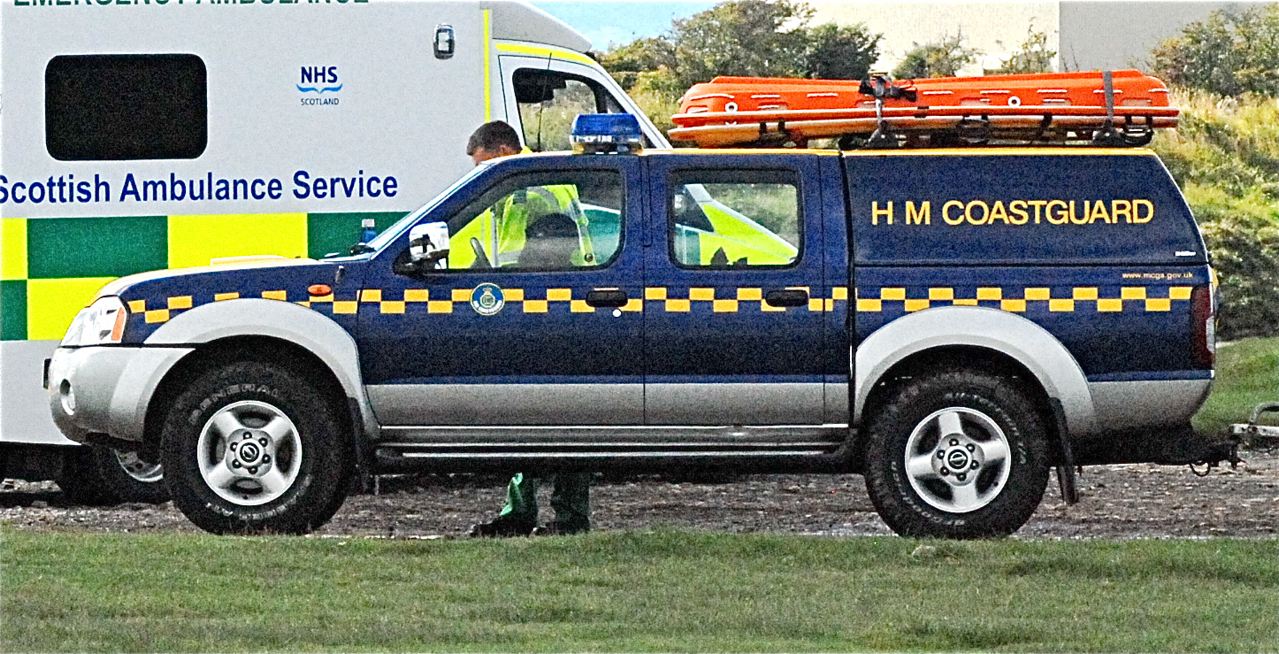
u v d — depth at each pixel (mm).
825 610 27984
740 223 34406
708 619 27297
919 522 34188
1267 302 72438
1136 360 34031
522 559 31875
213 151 41688
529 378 34219
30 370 41531
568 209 34625
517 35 46375
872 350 33938
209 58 41688
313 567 31125
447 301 34250
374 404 34312
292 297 34438
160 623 27078
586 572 30875
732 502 42938
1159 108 35000
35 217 41469
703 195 34531
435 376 34281
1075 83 35062
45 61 41531
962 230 34156
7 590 29219
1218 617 27750
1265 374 64438
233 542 33031
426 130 42000
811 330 34062
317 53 41812
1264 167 75688
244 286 34562
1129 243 34188
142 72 41594
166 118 41656
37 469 42594
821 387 34062
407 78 41969
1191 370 34094
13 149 41438
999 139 35375
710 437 34375
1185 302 34062
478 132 38031
